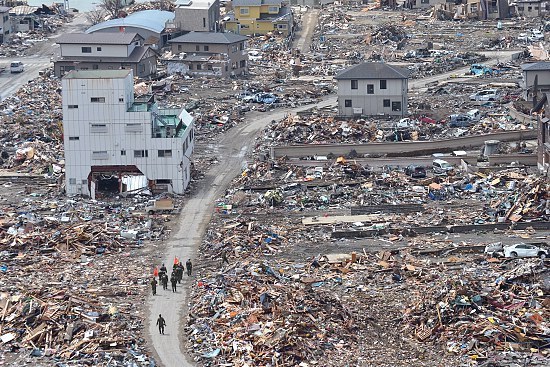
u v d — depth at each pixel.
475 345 190.50
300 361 185.38
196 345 194.25
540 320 197.00
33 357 189.62
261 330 194.75
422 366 185.00
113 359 188.38
